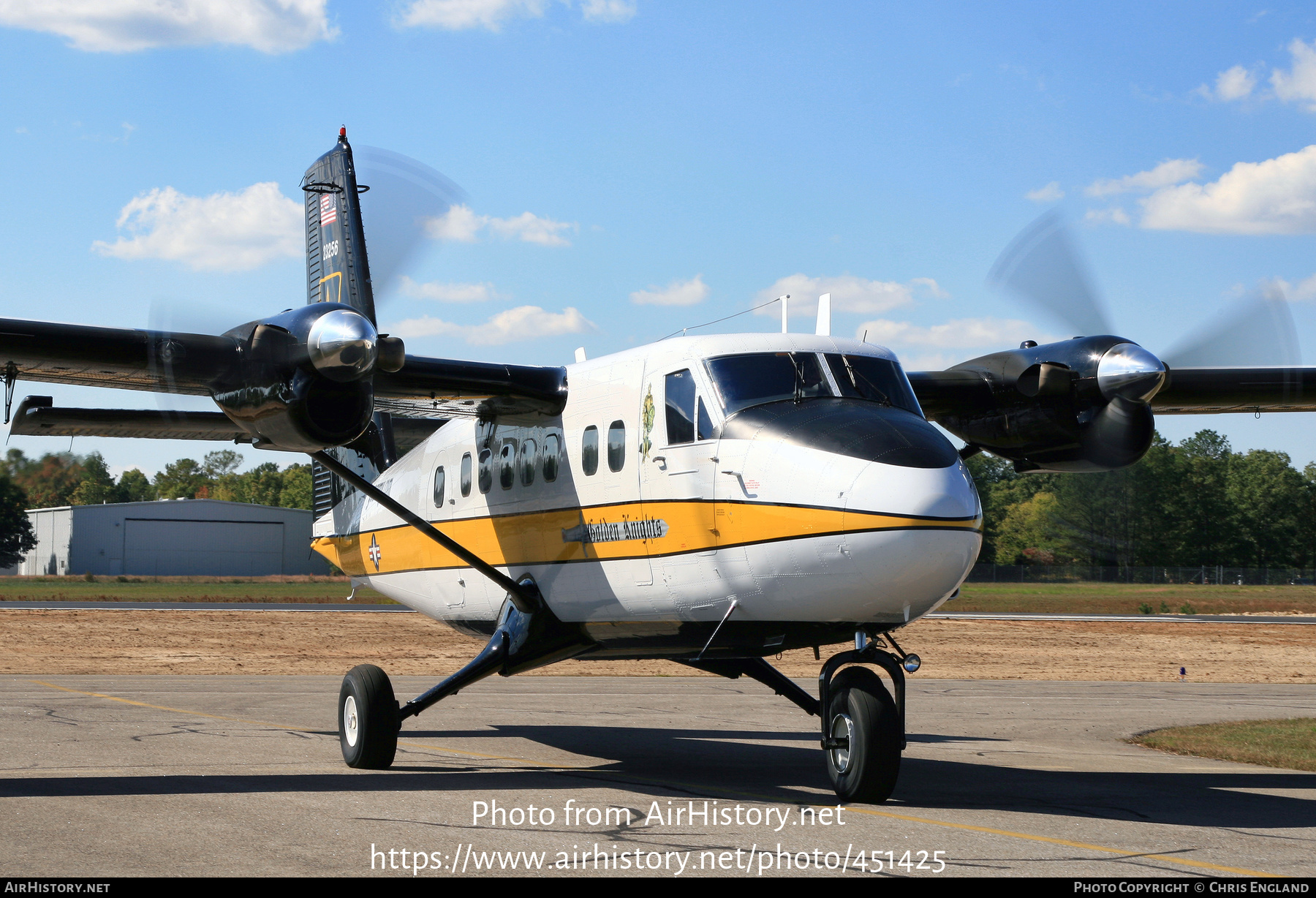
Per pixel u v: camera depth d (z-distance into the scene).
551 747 12.75
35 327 9.19
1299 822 8.38
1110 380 10.72
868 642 8.88
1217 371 12.50
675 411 9.47
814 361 9.35
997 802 9.15
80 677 20.52
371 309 15.65
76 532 81.94
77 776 9.70
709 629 9.48
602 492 10.17
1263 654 31.89
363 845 7.06
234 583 76.81
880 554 7.86
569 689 20.16
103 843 7.02
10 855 6.70
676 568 9.35
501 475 11.71
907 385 9.64
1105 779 10.84
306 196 17.30
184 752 11.26
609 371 10.43
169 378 9.37
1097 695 21.08
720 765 11.38
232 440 12.20
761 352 9.38
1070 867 6.67
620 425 10.06
